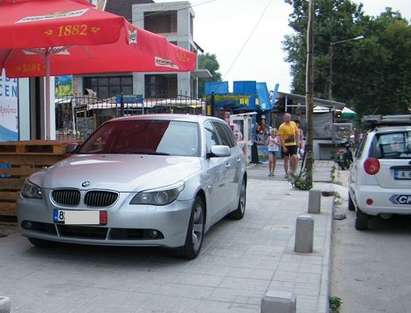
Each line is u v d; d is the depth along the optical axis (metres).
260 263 6.69
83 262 6.43
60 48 9.72
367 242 8.73
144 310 4.99
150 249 7.04
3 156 8.09
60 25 6.65
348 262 7.51
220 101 24.41
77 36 6.60
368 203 8.99
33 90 13.46
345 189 15.91
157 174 6.31
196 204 6.63
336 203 12.90
